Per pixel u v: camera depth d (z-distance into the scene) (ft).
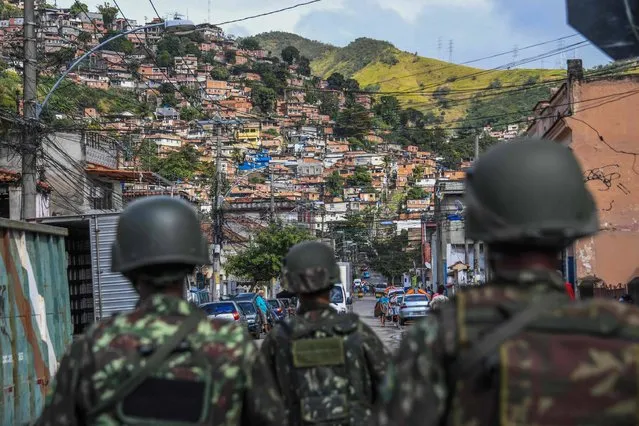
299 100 623.36
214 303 97.91
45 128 63.41
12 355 36.83
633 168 105.09
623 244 104.22
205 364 11.11
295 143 519.60
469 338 8.30
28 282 40.50
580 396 7.98
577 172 9.07
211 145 360.69
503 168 8.96
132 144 165.17
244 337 11.47
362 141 568.82
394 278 363.56
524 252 8.87
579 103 106.11
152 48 590.55
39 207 104.27
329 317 19.85
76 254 67.00
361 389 19.52
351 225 326.24
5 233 37.91
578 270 104.88
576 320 8.28
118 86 418.72
